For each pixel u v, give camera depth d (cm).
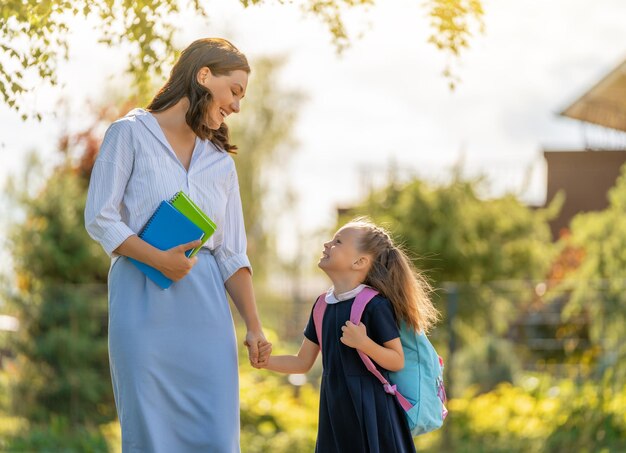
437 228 1374
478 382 1211
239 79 419
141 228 414
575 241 1324
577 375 1084
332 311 462
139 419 411
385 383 450
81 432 1119
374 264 461
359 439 448
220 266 442
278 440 1060
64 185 1260
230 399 425
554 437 1041
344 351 453
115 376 419
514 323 1230
